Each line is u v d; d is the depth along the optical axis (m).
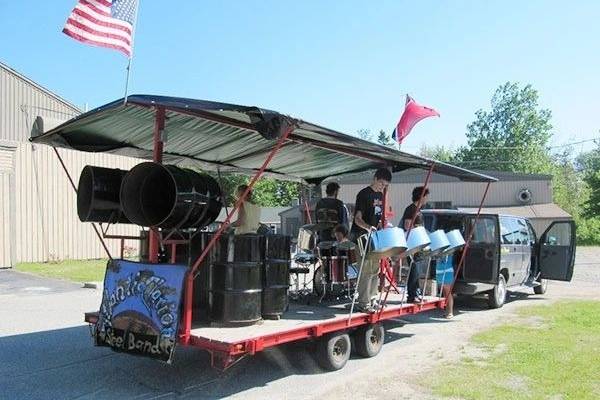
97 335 5.37
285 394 5.31
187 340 4.96
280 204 49.34
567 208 54.06
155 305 4.98
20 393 5.27
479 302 11.68
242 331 5.27
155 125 5.57
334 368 6.12
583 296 12.88
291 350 6.91
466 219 10.43
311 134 5.74
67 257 17.84
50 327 8.27
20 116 23.03
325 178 10.40
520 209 30.17
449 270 9.43
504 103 70.06
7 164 15.84
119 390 5.39
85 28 4.97
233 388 5.50
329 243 7.47
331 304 7.35
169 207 5.34
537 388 5.43
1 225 15.59
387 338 7.99
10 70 22.72
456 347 7.35
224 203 6.38
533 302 11.87
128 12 5.20
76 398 5.14
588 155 74.06
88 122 5.85
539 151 68.00
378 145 6.16
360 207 6.98
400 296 8.20
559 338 7.81
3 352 6.77
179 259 5.84
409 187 31.25
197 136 6.74
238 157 8.13
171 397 5.21
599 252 31.69
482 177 8.76
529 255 12.40
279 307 6.02
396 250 6.41
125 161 19.42
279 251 6.04
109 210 5.74
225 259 5.46
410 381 5.73
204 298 5.78
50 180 17.44
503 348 7.24
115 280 5.34
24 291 11.94
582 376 5.83
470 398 5.16
